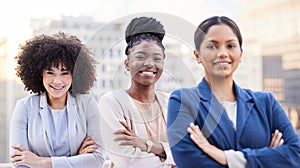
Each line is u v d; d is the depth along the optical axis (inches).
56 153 54.9
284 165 53.7
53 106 55.6
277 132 55.5
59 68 53.1
